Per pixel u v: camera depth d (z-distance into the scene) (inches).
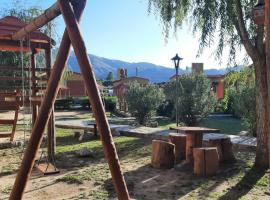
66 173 298.5
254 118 543.8
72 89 1998.0
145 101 814.5
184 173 299.1
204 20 302.0
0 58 799.7
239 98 573.9
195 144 331.9
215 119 989.2
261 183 265.0
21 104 429.4
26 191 248.2
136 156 374.3
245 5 305.6
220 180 275.6
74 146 438.9
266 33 136.6
